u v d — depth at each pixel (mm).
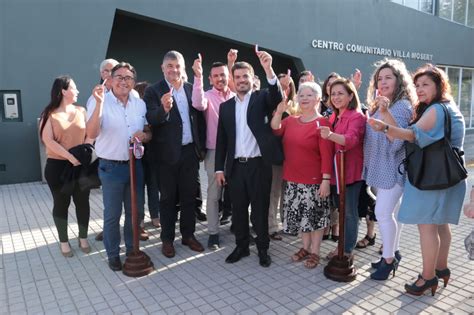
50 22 7324
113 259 3697
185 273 3615
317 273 3561
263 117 3635
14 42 7129
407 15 12523
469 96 15711
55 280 3520
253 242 4316
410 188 2994
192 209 4141
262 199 3699
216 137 3900
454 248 4086
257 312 2957
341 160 3285
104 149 3562
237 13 9164
